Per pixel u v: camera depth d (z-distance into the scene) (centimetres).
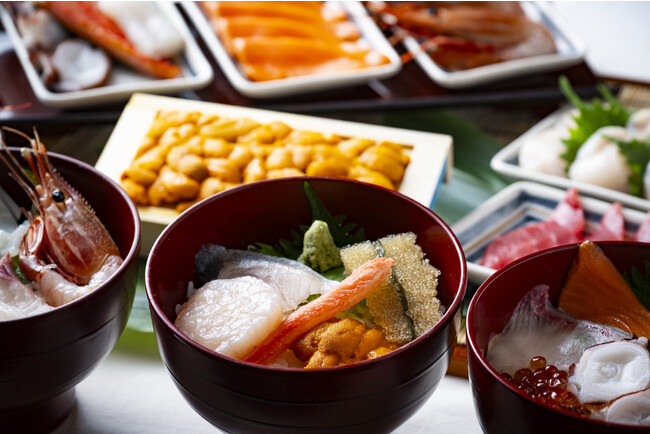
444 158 84
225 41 102
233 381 63
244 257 70
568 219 85
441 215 87
